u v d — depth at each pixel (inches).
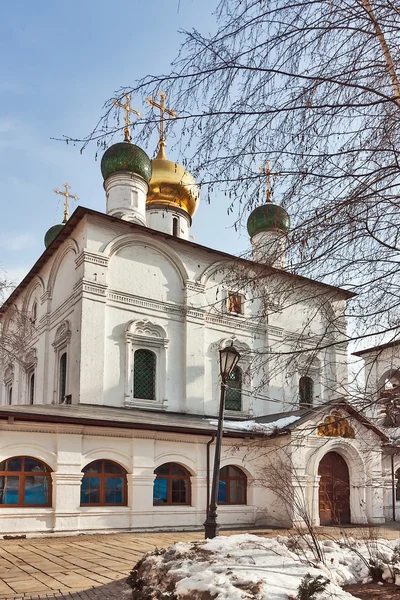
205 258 1002.1
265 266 261.7
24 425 619.2
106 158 1084.5
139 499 674.8
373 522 829.2
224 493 762.2
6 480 605.6
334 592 225.3
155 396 887.1
